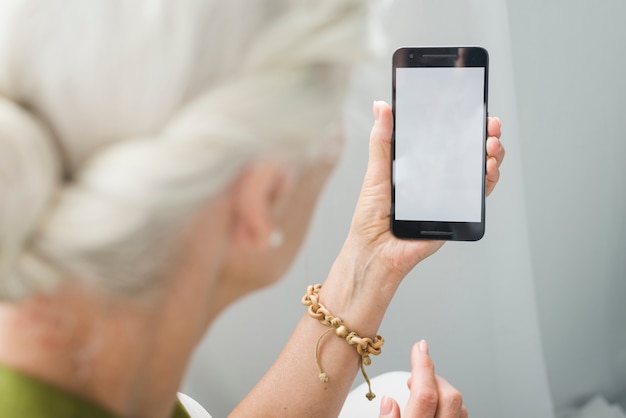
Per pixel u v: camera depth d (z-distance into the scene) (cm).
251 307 108
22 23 25
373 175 59
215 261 29
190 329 30
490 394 114
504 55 99
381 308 58
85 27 24
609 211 117
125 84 24
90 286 27
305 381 57
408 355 114
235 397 111
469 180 60
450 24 98
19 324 30
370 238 59
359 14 26
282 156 26
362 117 94
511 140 102
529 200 114
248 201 28
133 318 29
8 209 25
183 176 24
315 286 59
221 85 25
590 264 119
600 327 123
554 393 124
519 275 108
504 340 111
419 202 60
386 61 92
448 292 111
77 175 26
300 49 25
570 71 108
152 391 32
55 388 30
